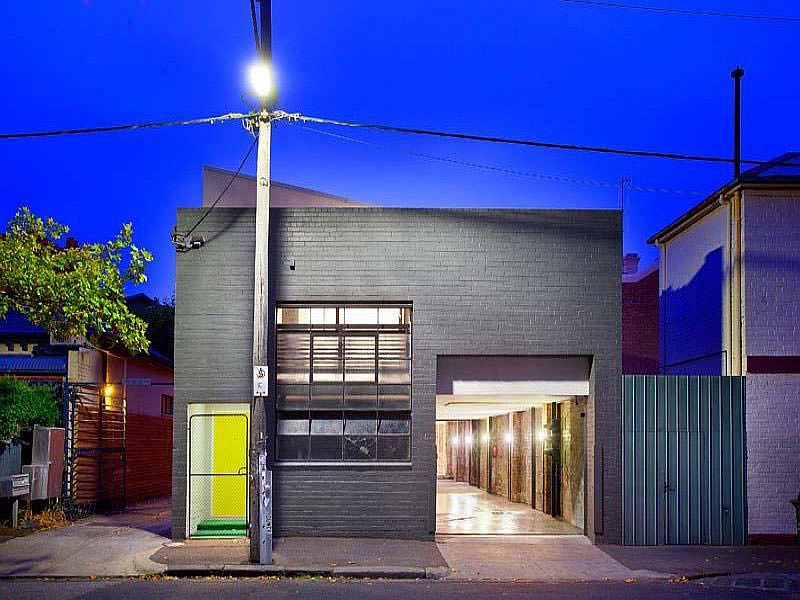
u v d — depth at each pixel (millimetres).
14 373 19703
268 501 13102
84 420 19609
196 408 15953
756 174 17250
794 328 16406
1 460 16406
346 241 15562
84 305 16281
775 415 16016
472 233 15656
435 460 15297
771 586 12219
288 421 15406
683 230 20688
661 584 12266
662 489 15578
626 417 15656
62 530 16484
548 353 15555
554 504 19406
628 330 30188
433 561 13367
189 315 15422
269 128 13602
